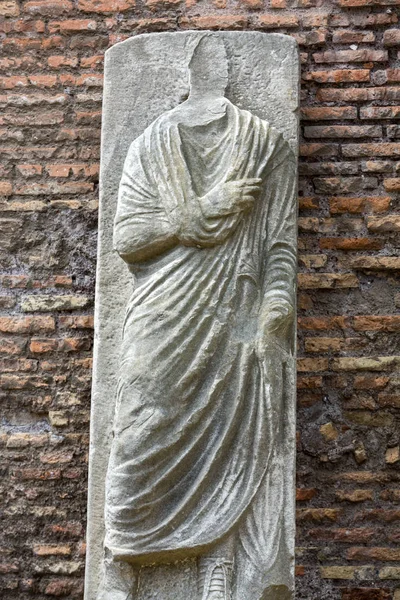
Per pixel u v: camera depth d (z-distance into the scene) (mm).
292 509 4199
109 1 5355
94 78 5293
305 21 5266
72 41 5340
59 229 5152
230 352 4234
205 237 4285
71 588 4793
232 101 4762
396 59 5230
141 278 4391
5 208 5180
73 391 4977
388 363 4906
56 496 4875
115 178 4730
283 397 4297
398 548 4719
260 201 4418
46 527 4852
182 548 4051
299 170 5102
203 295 4250
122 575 4098
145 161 4441
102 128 4785
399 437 4848
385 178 5094
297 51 4812
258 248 4363
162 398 4168
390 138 5141
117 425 4180
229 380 4223
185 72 4809
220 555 4086
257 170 4410
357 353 4926
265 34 4816
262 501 4160
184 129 4492
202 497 4129
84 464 4898
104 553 4215
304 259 5016
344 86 5199
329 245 5027
